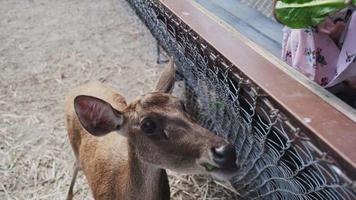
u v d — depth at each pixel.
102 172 0.58
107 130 0.48
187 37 0.62
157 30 0.83
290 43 0.57
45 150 0.84
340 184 0.35
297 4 0.48
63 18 1.47
